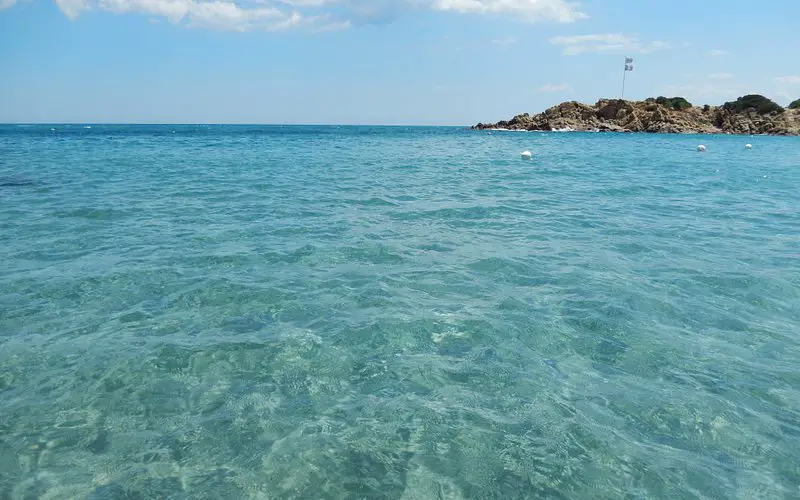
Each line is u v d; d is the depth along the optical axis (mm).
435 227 11359
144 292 7090
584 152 40000
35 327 5934
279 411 4383
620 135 84812
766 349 5504
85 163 26062
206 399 4555
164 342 5602
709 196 16500
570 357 5344
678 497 3408
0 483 3516
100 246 9461
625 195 16578
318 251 9227
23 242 9703
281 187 17703
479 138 71688
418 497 3416
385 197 15539
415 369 5086
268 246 9539
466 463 3744
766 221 12359
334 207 13711
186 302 6742
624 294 7121
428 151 40500
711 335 5848
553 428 4145
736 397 4590
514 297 7012
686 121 94875
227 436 4047
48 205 13547
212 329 5945
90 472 3641
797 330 5980
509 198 15609
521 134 91938
